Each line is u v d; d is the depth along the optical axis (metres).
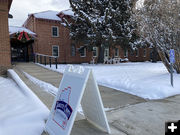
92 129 2.42
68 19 15.97
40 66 10.19
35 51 14.33
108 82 6.20
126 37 12.79
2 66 7.44
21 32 11.15
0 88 4.80
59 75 7.43
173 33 6.42
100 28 12.67
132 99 4.18
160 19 6.65
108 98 4.25
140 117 2.91
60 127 1.95
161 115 3.01
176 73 7.20
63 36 16.16
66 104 2.03
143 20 6.96
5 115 2.65
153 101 4.00
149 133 2.29
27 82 5.54
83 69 2.13
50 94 4.21
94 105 2.31
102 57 16.77
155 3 6.63
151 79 6.17
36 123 2.41
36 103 3.26
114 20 12.63
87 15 12.25
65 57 16.36
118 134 2.27
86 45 14.64
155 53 21.77
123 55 21.98
